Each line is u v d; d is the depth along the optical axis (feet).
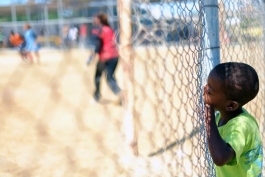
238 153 6.24
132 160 13.17
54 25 71.15
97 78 25.07
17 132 17.99
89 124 19.26
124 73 14.40
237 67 6.50
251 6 11.97
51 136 17.26
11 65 52.70
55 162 13.60
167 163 12.32
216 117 7.41
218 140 6.22
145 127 16.40
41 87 31.60
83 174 12.47
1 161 13.67
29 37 51.75
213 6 7.98
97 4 29.14
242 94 6.42
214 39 8.07
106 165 13.12
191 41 7.66
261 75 13.17
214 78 6.44
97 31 24.29
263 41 13.56
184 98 15.01
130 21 13.65
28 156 14.23
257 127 6.72
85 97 27.40
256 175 6.66
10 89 31.55
